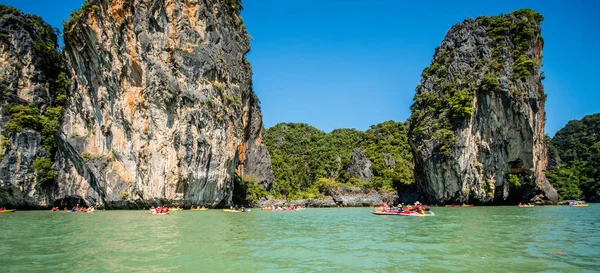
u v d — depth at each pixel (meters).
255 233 22.92
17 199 46.59
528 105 58.19
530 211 43.91
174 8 46.75
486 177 60.03
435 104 63.72
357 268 13.45
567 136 102.38
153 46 45.38
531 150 58.62
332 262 14.44
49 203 47.84
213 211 43.44
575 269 13.33
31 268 13.08
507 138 59.00
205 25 49.44
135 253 15.83
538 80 62.22
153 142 44.50
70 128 48.09
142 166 44.59
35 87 54.31
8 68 52.97
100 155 46.28
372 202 69.69
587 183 79.50
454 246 18.06
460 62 64.88
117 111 46.00
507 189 60.41
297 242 19.31
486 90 58.81
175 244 18.22
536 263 14.25
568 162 91.62
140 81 45.59
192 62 46.81
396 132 97.12
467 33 66.88
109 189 45.25
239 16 58.56
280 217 36.28
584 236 21.31
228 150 49.94
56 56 58.66
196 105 46.22
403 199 72.62
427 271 13.05
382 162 82.12
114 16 44.94
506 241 19.56
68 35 46.34
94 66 46.72
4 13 56.09
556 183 79.75
